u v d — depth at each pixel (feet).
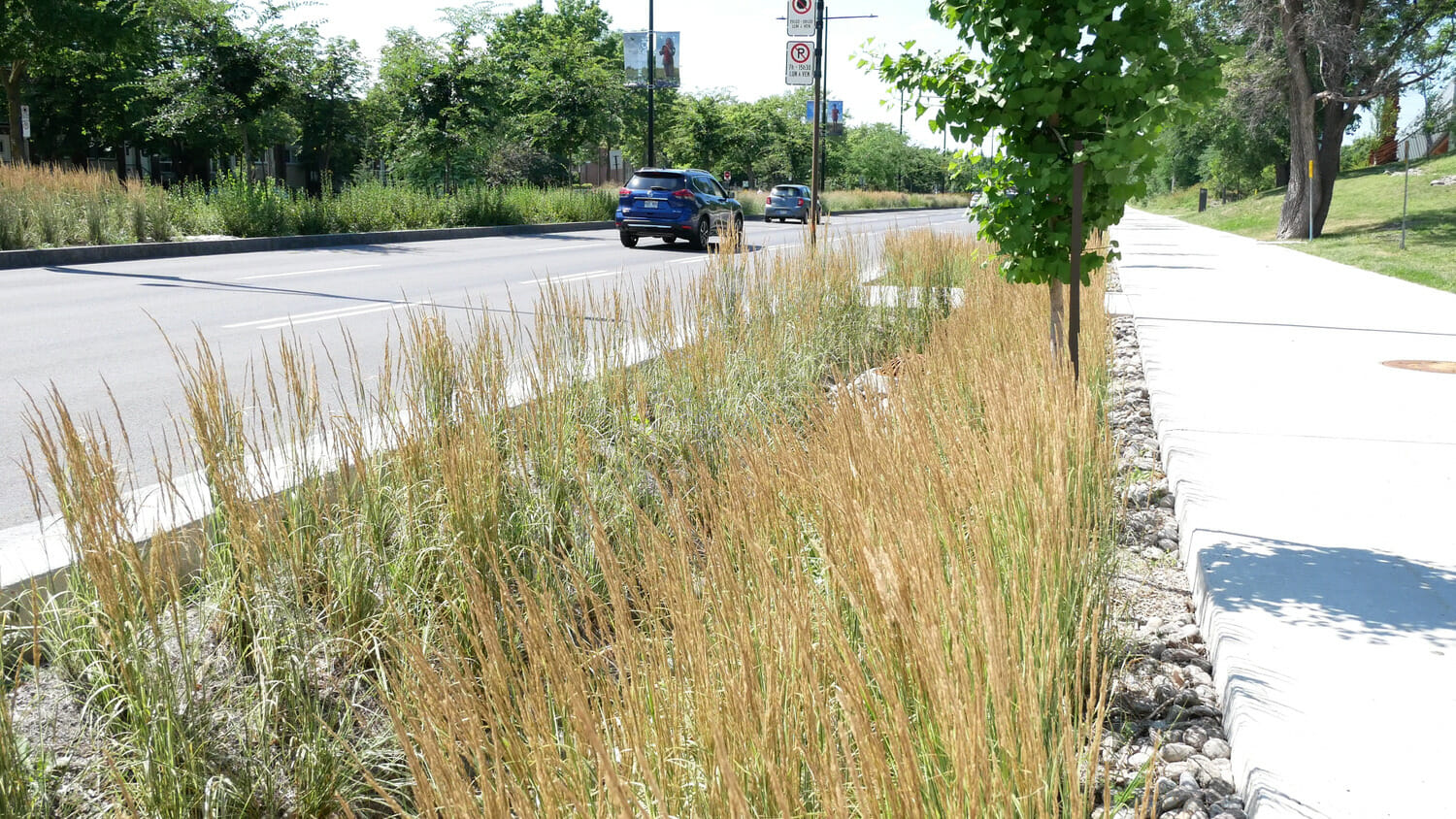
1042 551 8.29
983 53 16.24
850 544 8.08
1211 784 8.61
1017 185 16.49
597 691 6.72
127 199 60.08
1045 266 16.70
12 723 7.58
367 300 39.14
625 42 130.62
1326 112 101.30
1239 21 96.84
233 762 8.31
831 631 6.86
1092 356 21.15
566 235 91.04
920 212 192.75
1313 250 81.35
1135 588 12.93
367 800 8.32
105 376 24.62
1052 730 6.31
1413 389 23.35
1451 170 132.26
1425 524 13.96
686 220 72.95
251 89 83.76
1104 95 15.37
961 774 5.04
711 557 7.90
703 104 186.39
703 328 18.89
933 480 9.53
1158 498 16.51
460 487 11.34
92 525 8.36
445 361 14.69
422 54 98.27
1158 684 10.30
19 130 99.96
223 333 30.96
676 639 6.74
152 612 8.07
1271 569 12.23
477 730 5.84
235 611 9.29
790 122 229.25
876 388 13.80
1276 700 9.16
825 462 10.00
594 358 16.71
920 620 6.30
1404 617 10.93
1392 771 8.11
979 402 14.73
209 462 10.54
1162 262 66.18
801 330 23.30
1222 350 28.73
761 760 5.65
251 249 64.80
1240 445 18.08
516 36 178.91
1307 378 24.56
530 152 121.49
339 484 11.55
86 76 123.13
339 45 98.02
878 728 5.82
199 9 82.02
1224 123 178.81
